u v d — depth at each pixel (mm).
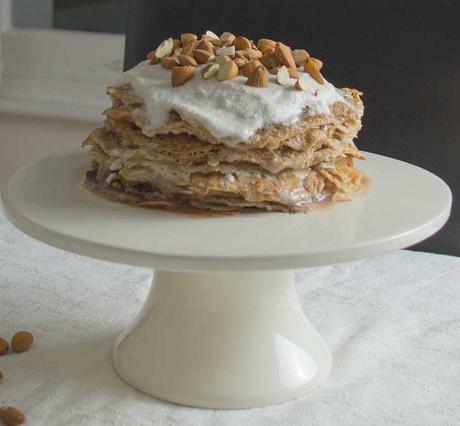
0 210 1254
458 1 1210
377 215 889
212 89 892
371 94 1239
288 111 888
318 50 1252
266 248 821
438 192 945
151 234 843
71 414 894
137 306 1065
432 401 921
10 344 987
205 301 948
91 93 1721
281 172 894
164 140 889
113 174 922
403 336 1020
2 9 1728
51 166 987
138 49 1303
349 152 941
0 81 1757
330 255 821
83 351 987
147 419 898
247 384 930
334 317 1054
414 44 1224
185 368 934
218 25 1278
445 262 1181
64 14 1749
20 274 1111
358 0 1238
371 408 910
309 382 943
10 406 888
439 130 1226
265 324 952
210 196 887
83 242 831
